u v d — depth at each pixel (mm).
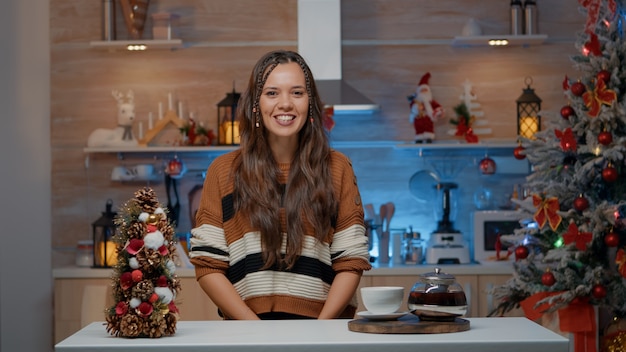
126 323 1651
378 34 4879
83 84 4895
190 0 4887
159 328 1661
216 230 2189
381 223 4738
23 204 4672
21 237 4648
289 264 2113
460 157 4883
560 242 3465
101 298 4391
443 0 4879
